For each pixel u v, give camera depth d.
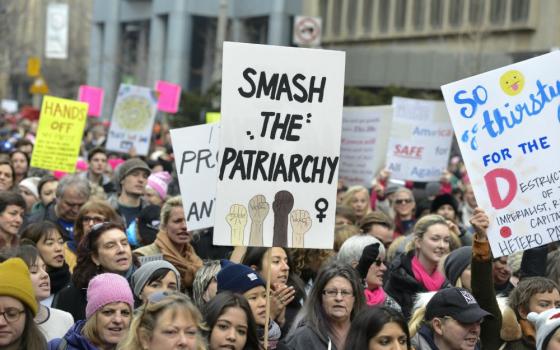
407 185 21.66
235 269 9.07
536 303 9.15
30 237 10.91
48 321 9.39
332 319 9.09
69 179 13.72
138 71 87.12
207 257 13.36
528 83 9.55
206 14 82.25
